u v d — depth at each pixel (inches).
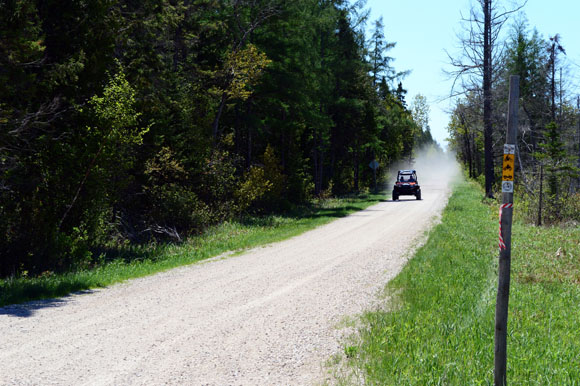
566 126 1724.9
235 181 1015.6
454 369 195.0
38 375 200.7
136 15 791.1
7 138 497.0
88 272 461.1
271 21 1104.2
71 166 558.3
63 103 576.4
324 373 207.0
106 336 257.0
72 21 591.8
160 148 845.8
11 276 448.5
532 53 1850.4
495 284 361.4
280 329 271.3
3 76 478.9
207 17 1089.4
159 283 410.9
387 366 203.9
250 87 1084.5
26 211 530.9
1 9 479.5
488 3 1140.5
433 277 390.9
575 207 806.5
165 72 837.8
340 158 1956.2
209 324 281.9
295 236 737.0
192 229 806.5
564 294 341.7
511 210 180.7
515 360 206.5
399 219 906.7
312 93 1247.5
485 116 1240.2
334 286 385.1
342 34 1582.2
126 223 788.0
